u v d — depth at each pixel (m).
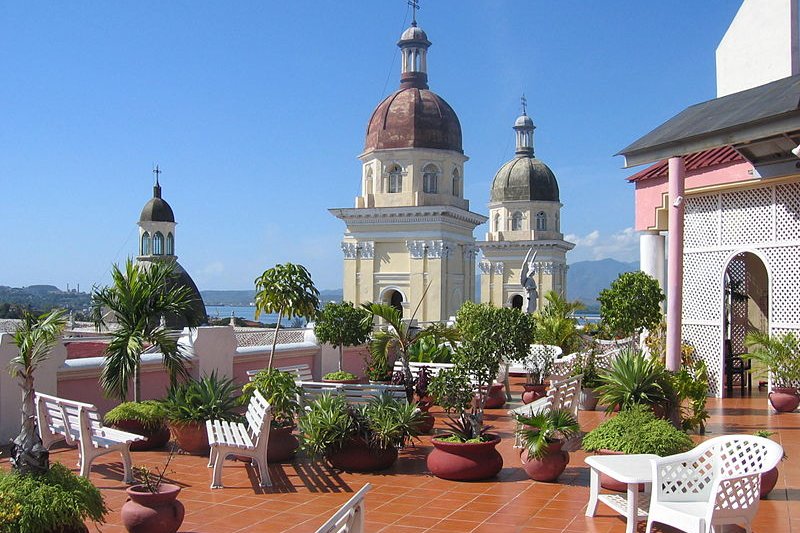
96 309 11.80
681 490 6.92
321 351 17.70
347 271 41.78
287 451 10.37
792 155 14.55
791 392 14.79
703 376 13.00
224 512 8.05
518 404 16.14
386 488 9.05
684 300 17.70
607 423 8.88
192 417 10.80
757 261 19.58
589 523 7.66
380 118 42.50
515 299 60.50
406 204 41.19
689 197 17.50
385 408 10.26
